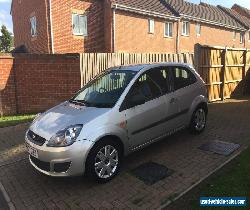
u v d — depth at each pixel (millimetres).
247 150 6082
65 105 5750
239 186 4570
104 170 4914
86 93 5980
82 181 5059
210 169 5273
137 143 5484
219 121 8562
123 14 21406
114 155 5059
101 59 11070
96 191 4707
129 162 5746
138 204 4281
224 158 5762
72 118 4914
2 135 8016
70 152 4500
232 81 12852
